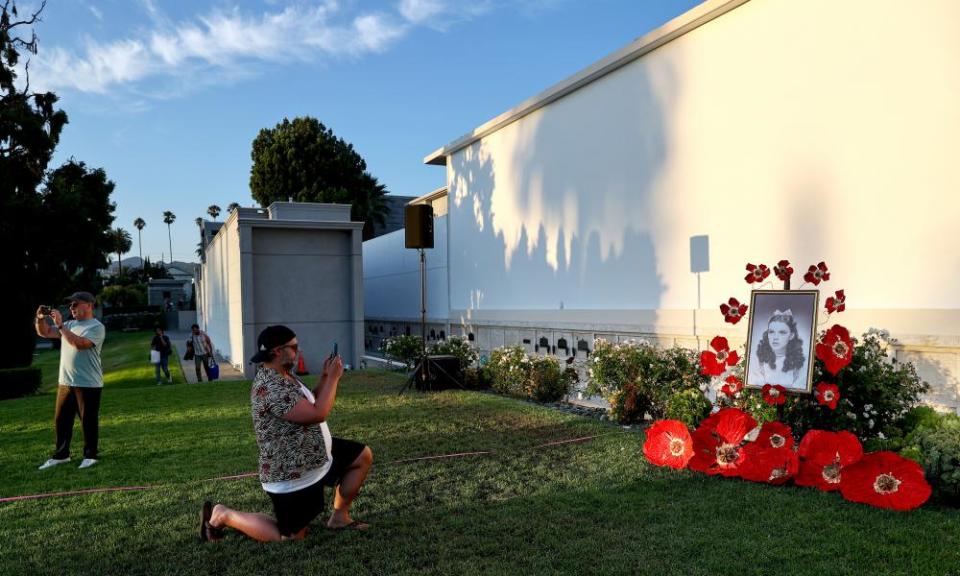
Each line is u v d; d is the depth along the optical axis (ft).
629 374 25.04
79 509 15.25
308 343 54.13
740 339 27.48
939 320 20.75
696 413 19.48
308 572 11.17
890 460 14.15
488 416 26.27
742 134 27.76
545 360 32.14
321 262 54.75
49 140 65.98
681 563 11.14
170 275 372.99
